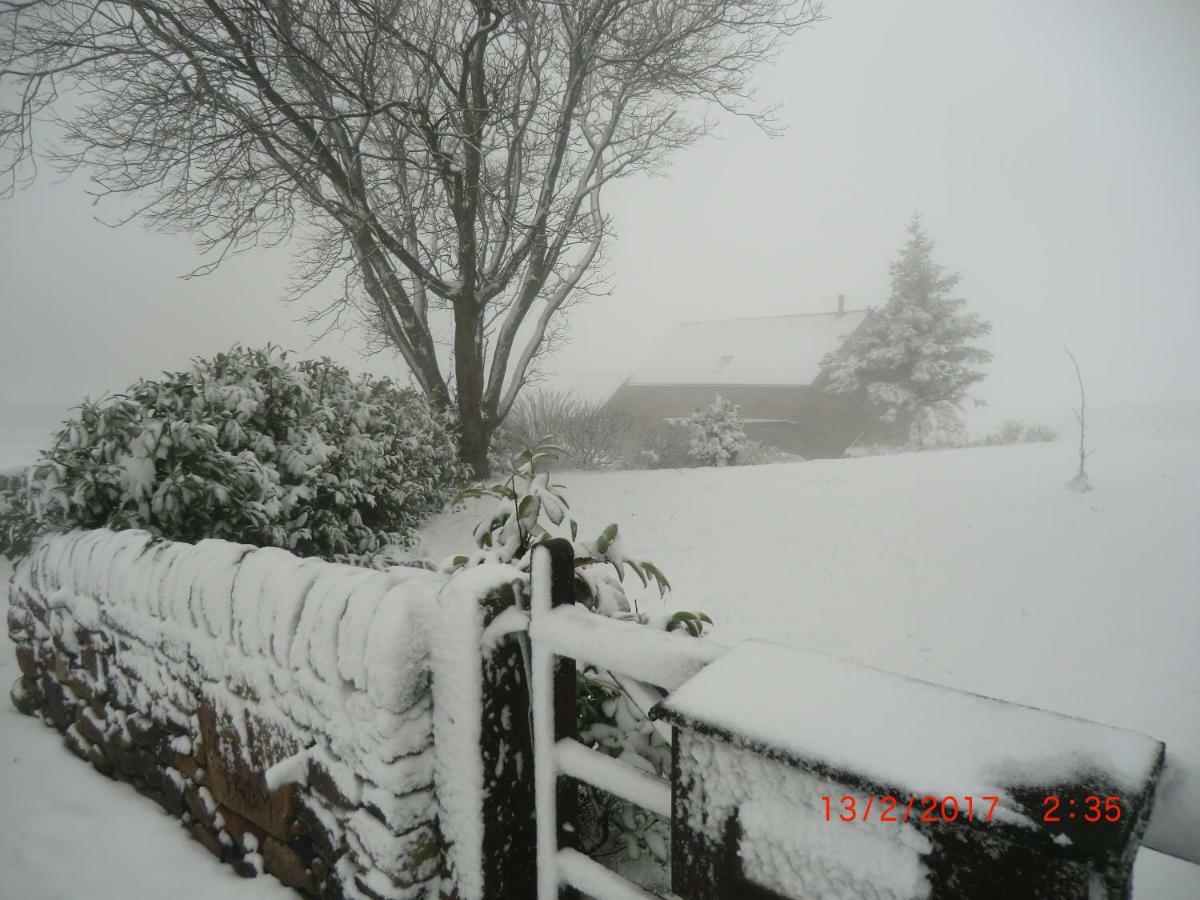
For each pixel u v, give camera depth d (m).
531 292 11.73
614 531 2.20
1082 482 8.20
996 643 4.97
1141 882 1.55
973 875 0.79
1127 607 5.32
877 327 28.72
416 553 7.30
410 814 1.50
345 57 8.84
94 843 2.24
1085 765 0.81
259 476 4.95
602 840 1.66
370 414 7.47
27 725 3.17
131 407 4.26
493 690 1.47
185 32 7.65
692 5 10.61
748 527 8.08
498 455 12.55
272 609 1.85
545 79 10.30
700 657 1.22
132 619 2.45
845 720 0.95
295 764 1.71
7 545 5.66
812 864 0.93
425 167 8.91
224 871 2.08
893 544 7.13
